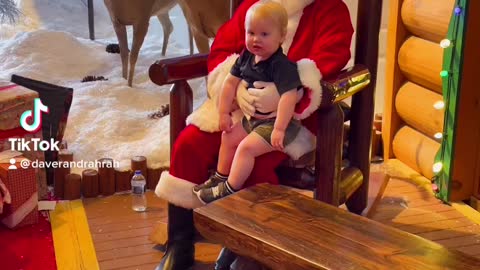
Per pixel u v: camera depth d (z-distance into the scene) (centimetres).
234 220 157
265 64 192
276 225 154
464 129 260
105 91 367
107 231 245
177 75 208
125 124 327
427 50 277
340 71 206
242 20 223
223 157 198
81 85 375
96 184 274
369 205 258
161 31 480
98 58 415
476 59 252
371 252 142
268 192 173
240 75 199
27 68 387
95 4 491
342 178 230
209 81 211
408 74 295
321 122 196
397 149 307
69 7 491
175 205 208
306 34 212
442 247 145
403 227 249
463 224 252
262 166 194
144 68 405
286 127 190
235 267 159
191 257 216
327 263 137
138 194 263
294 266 142
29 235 241
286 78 187
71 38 417
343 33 207
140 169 280
